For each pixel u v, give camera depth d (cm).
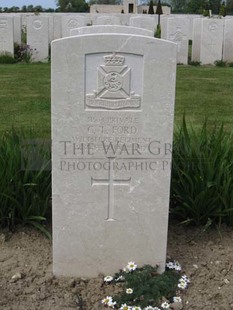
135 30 185
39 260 160
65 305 138
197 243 173
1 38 685
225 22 699
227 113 376
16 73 574
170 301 140
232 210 179
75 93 135
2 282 148
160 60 134
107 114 137
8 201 177
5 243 171
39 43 711
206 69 639
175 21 695
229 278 152
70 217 145
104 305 138
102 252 149
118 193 144
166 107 137
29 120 345
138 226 147
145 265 149
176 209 182
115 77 135
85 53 132
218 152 184
